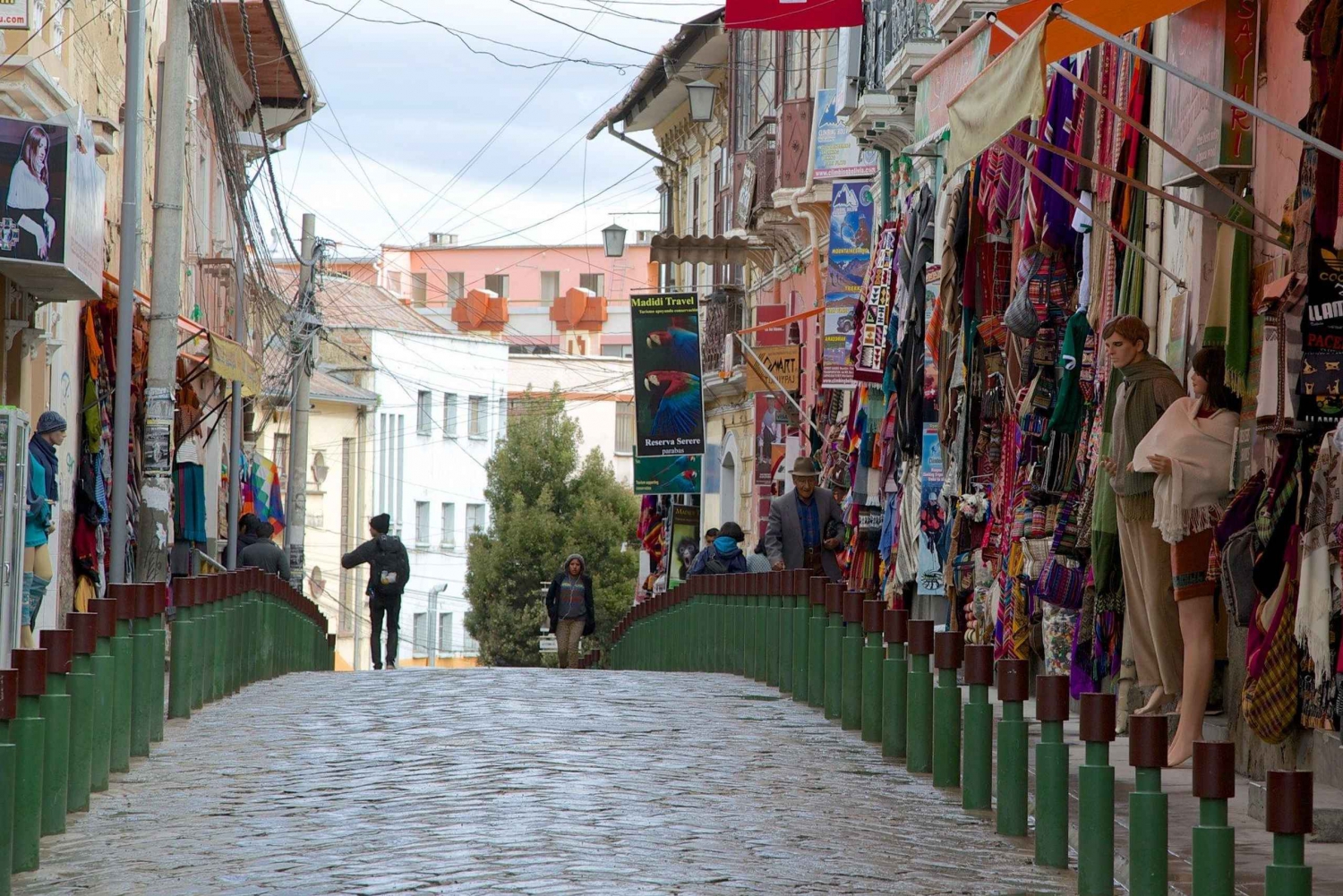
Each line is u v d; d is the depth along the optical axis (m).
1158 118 18.06
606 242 53.03
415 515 94.06
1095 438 17.30
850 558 32.56
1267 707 13.01
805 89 45.38
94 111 31.55
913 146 29.97
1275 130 15.62
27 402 27.00
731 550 33.59
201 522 37.53
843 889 10.48
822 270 43.94
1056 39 13.86
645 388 51.38
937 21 27.91
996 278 23.03
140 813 13.23
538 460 84.62
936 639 14.41
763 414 50.00
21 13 22.70
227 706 20.81
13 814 11.17
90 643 13.48
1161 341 17.89
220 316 50.25
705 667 29.52
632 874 10.58
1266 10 15.94
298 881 10.47
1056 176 19.66
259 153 56.94
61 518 29.22
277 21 49.84
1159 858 9.73
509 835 11.73
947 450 25.88
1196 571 14.16
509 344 109.62
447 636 96.94
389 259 123.75
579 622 45.53
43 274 23.89
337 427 87.81
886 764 15.70
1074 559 17.39
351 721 18.66
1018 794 12.42
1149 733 9.80
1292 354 12.90
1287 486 13.08
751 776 14.70
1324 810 11.76
